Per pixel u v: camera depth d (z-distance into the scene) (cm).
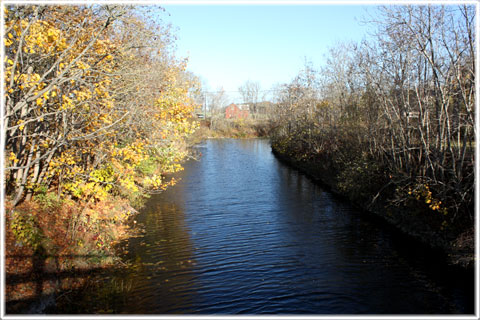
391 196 1794
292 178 2905
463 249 1233
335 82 2948
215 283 1085
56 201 1312
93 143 1348
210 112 9056
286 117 4144
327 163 2856
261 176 2986
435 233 1407
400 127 1723
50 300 903
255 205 2020
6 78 941
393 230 1598
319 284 1093
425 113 1573
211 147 5556
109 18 1056
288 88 3950
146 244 1396
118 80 1270
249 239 1477
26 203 1198
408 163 1748
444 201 1384
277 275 1149
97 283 1048
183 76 2764
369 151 2198
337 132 2714
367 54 1848
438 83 1392
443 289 1070
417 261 1264
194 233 1538
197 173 3114
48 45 1020
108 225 1444
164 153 1997
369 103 2103
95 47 1177
